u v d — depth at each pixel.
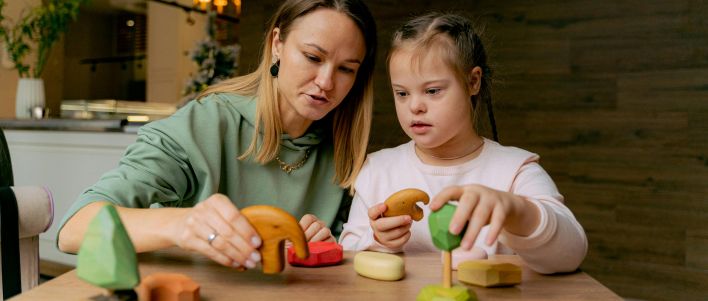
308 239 0.80
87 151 2.05
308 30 0.84
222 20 3.75
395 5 3.08
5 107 3.59
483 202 0.53
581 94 2.67
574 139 2.69
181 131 0.91
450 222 0.52
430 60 0.83
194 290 0.49
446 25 0.87
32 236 0.82
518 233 0.60
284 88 0.90
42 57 2.78
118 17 5.71
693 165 2.41
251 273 0.61
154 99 4.84
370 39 0.93
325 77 0.85
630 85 2.55
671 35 2.45
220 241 0.54
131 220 0.63
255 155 0.99
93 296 0.51
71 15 2.76
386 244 0.74
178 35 4.67
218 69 2.60
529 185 0.87
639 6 2.51
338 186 1.06
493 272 0.58
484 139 1.01
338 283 0.58
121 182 0.77
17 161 2.23
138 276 0.45
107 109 3.71
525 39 2.79
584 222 2.68
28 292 0.51
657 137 2.50
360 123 1.04
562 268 0.63
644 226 2.53
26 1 3.46
